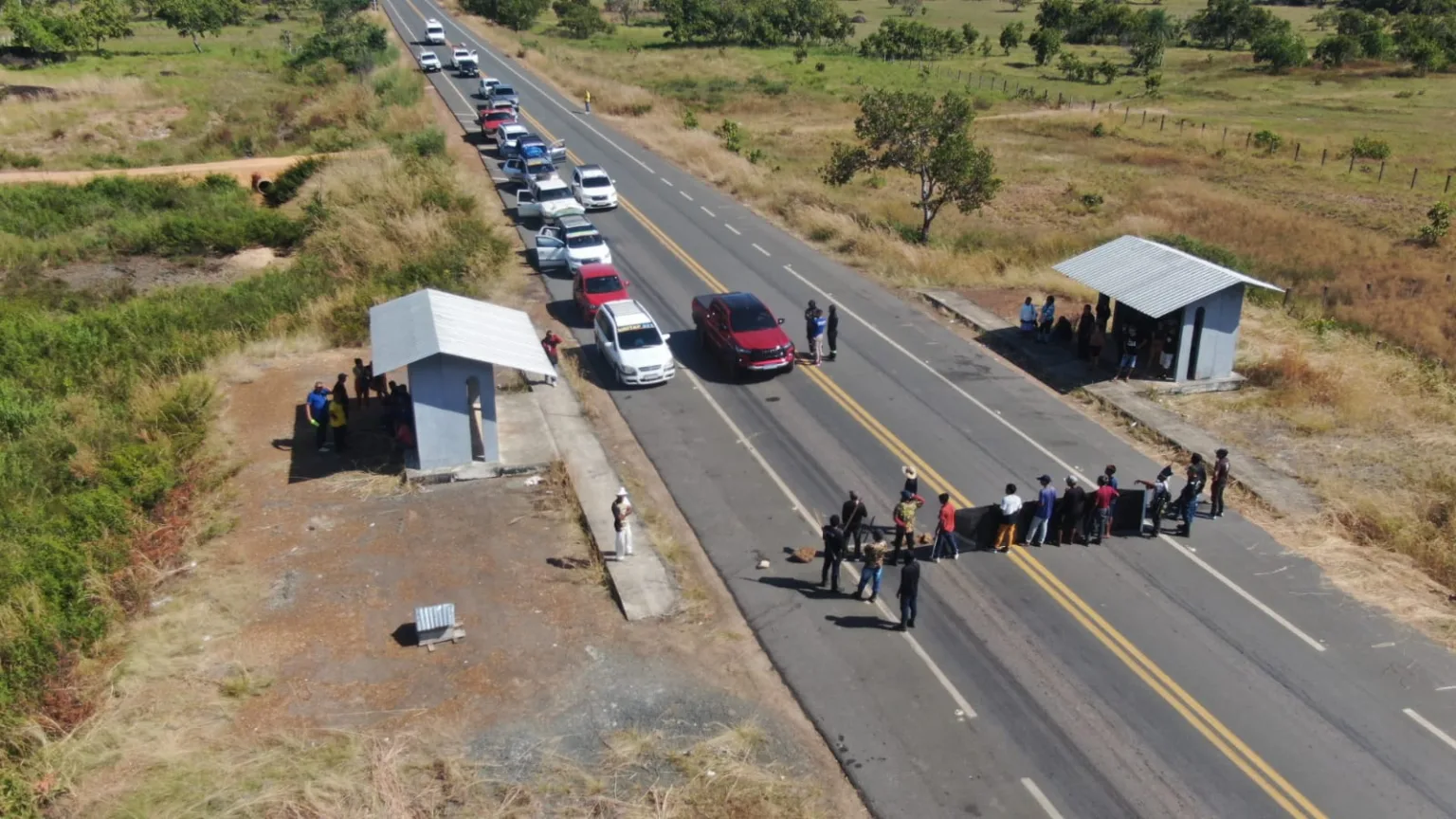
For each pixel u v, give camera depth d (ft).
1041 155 193.88
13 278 113.19
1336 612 53.93
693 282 109.29
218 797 40.75
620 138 182.50
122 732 44.27
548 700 47.26
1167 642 51.47
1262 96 254.88
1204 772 43.09
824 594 55.72
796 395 81.76
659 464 70.59
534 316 99.60
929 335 95.66
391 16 340.18
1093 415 78.69
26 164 165.48
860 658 50.34
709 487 67.41
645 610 53.78
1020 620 53.21
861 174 171.01
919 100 122.93
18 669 46.21
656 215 134.92
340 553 58.54
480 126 178.91
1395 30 330.75
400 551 58.85
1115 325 88.07
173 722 45.11
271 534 60.54
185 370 84.43
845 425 76.43
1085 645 51.26
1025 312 93.15
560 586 55.88
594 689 48.03
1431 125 213.25
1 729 43.45
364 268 110.83
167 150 180.96
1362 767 43.37
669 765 43.39
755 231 129.08
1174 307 79.05
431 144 153.48
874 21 410.11
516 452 69.82
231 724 45.24
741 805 41.09
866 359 89.30
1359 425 76.43
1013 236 130.41
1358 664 49.88
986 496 65.98
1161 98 252.21
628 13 403.13
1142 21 352.49
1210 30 350.23
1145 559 59.11
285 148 181.47
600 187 136.98
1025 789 42.16
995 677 48.93
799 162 176.24
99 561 55.83
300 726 45.16
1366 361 88.38
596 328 89.30
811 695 47.78
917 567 51.21
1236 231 136.98
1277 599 55.11
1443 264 123.75
